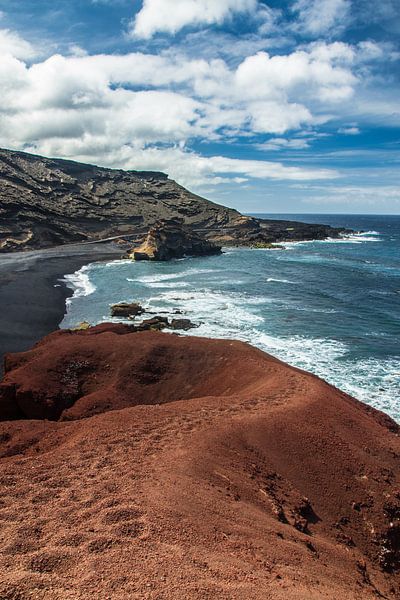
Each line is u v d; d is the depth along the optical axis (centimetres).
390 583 1130
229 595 708
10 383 2191
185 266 8100
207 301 5072
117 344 2498
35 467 1220
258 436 1483
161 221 10225
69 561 769
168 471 1182
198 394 2236
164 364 2383
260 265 8225
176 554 815
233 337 3681
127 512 948
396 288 6012
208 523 975
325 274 7138
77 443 1404
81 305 4875
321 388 1959
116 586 692
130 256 8962
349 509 1320
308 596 789
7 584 680
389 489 1411
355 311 4672
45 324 4138
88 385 2292
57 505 1003
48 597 655
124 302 4997
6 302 4791
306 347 3466
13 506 1005
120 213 13462
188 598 679
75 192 13675
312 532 1191
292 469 1396
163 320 4047
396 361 3180
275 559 920
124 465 1216
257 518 1078
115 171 16212
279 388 1925
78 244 11206
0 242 9681
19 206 10594
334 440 1552
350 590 934
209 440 1400
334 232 15562
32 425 1772
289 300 5178
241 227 14038
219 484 1184
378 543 1252
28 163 13688
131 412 1664
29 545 831
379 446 1611
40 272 6881
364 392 2631
